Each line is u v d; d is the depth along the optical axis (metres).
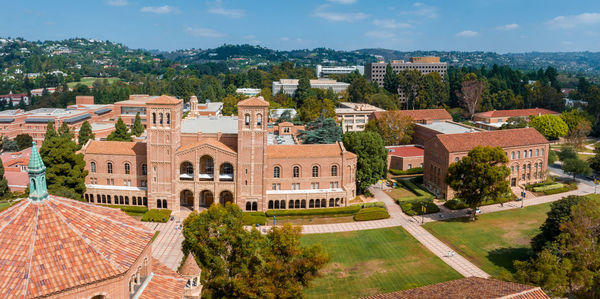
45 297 31.69
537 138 134.62
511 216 111.00
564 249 67.31
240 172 109.44
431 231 102.06
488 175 103.06
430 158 132.50
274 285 59.81
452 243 95.38
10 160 142.25
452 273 81.75
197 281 50.47
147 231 42.22
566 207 80.38
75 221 37.44
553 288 59.56
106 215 41.56
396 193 129.88
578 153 176.25
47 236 35.09
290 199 112.88
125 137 160.38
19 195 118.56
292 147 117.44
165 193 109.62
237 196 110.50
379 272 82.31
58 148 104.06
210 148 108.31
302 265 61.84
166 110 106.25
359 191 129.75
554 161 158.00
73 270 33.69
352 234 100.44
